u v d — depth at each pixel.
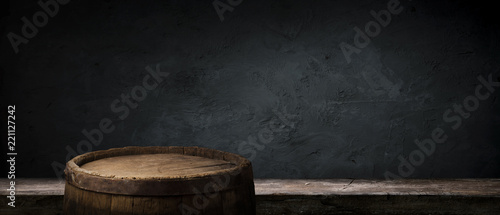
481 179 3.48
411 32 3.46
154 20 3.43
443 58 3.48
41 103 3.46
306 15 3.45
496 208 3.06
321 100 3.51
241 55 3.46
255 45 3.46
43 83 3.45
